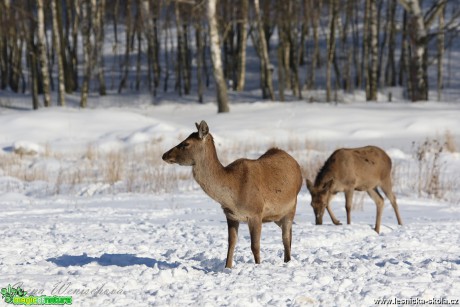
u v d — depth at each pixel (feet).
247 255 109.09
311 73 583.17
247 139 336.29
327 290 80.94
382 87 587.68
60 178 243.19
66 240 123.85
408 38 547.49
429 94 576.61
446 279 86.63
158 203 191.21
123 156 290.97
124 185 227.81
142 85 647.15
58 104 482.69
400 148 307.17
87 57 502.38
